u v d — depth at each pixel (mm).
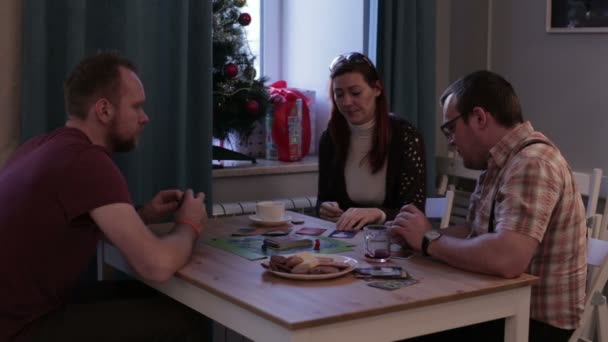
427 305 1699
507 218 1908
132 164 2828
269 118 3578
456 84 2160
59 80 2697
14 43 2643
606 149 3400
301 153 3639
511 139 2059
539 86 3664
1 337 1902
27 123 2613
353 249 2180
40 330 1944
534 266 2051
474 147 2111
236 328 1752
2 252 1905
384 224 2500
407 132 2824
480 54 3887
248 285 1807
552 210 1954
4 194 1959
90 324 2002
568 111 3547
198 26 2947
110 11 2754
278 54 3986
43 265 1925
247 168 3330
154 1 2857
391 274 1872
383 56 3566
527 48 3703
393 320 1675
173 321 2078
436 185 3822
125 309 2062
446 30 4020
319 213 2904
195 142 3000
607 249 2236
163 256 1909
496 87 2080
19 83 2658
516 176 1948
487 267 1879
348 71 2773
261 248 2168
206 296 1854
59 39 2684
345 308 1624
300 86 3924
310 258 1921
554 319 2031
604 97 3393
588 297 2238
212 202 3076
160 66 2895
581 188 3332
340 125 2904
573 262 2027
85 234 1959
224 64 3248
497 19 3826
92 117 2068
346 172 2910
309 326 1549
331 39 3760
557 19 3541
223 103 3238
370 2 3559
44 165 1932
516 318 1880
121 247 1901
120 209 1903
